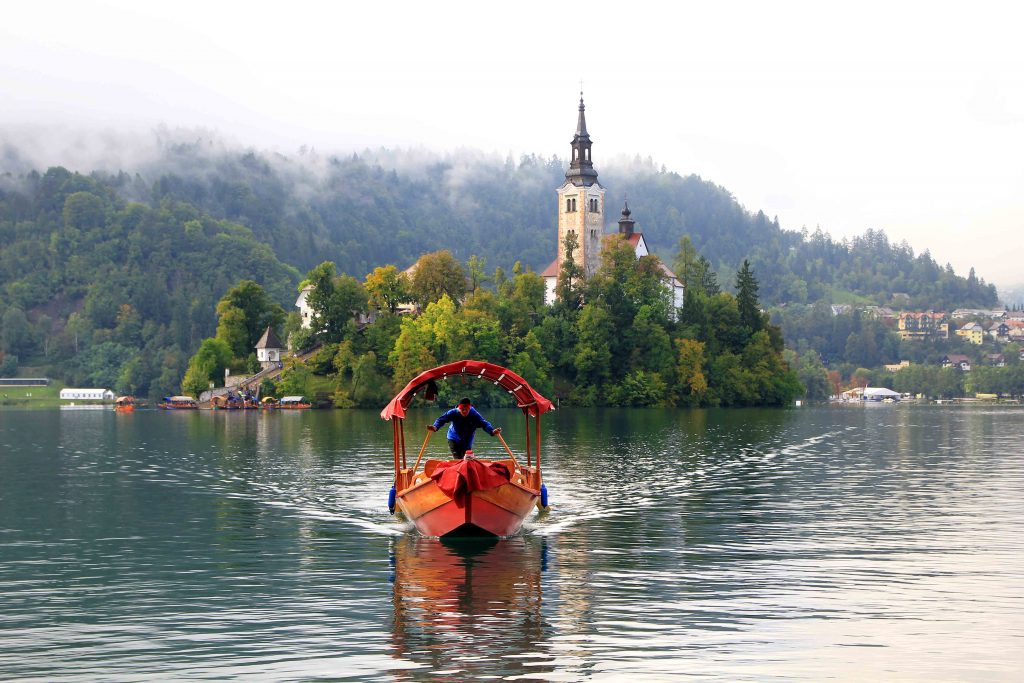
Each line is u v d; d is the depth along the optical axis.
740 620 27.47
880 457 82.25
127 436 115.19
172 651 24.73
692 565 34.81
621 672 23.12
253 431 123.06
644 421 144.62
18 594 30.80
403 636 25.91
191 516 47.31
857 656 24.30
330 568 34.44
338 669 23.36
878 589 31.11
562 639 25.59
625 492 55.84
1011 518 46.16
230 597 30.22
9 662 23.97
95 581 32.59
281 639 25.67
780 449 90.50
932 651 24.70
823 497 54.06
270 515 47.56
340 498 53.81
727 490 57.06
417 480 42.22
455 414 41.09
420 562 35.44
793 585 31.67
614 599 29.80
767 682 22.56
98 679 22.78
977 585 31.75
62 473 68.75
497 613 28.17
